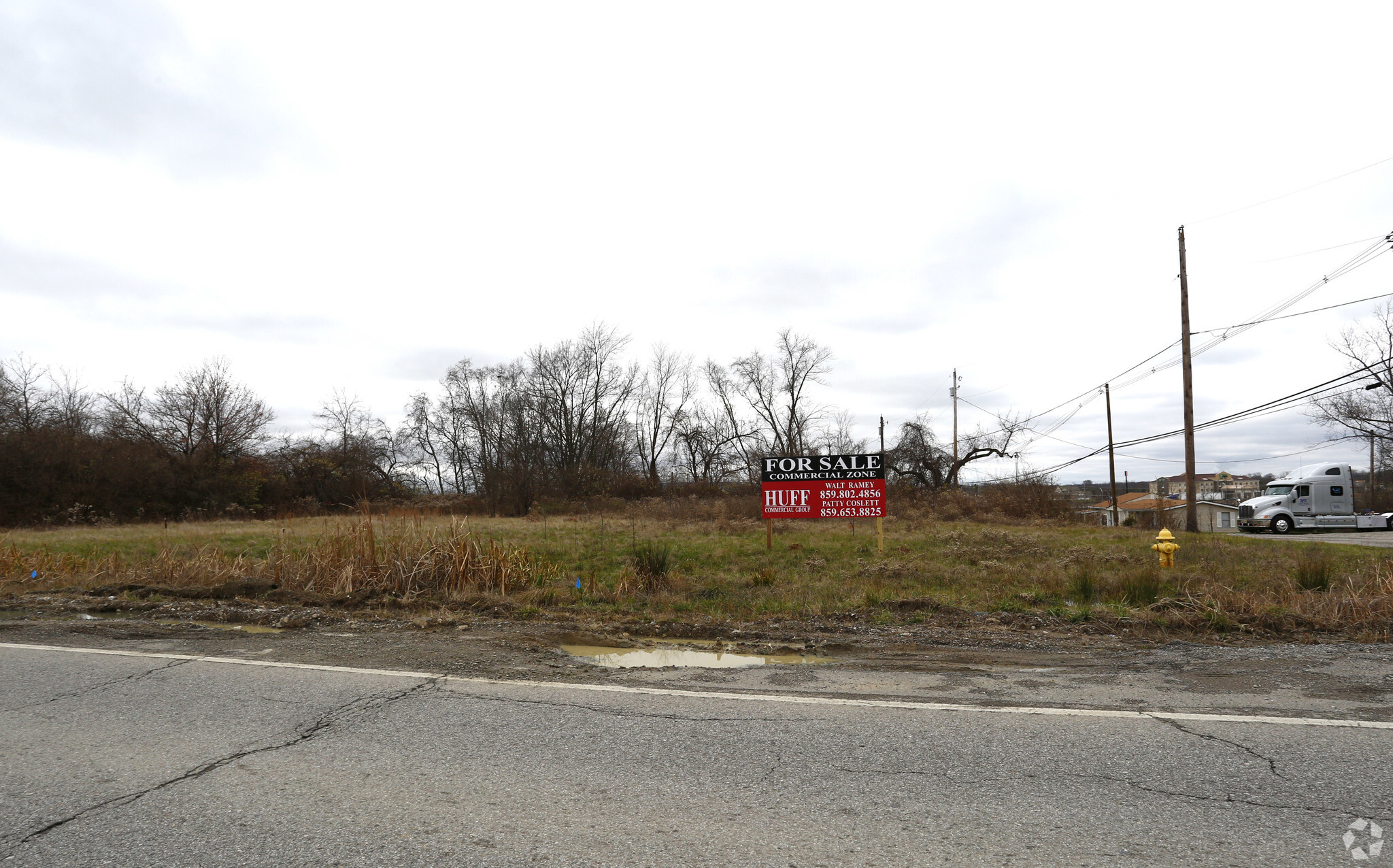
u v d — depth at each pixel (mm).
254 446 46438
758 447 55781
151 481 38844
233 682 5727
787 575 12516
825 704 5137
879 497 15828
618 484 46250
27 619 8656
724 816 3381
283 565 11023
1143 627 7887
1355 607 8031
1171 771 3850
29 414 40625
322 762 4059
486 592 10109
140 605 9320
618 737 4449
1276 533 31641
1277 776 3762
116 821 3326
